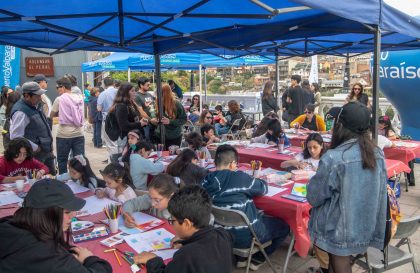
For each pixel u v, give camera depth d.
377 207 2.33
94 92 10.20
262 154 5.36
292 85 9.23
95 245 2.42
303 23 4.25
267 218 3.41
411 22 4.20
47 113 7.15
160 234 2.58
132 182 3.91
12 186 3.93
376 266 2.74
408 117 8.02
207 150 5.37
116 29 5.09
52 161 5.23
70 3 3.82
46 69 16.91
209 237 1.92
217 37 5.09
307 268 3.72
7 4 3.68
